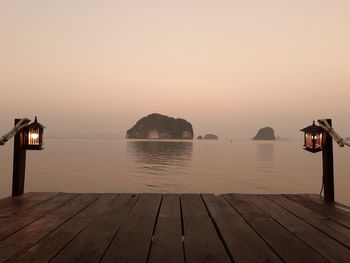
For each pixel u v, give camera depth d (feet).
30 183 98.99
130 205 15.87
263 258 8.75
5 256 8.70
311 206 15.84
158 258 8.74
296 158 258.98
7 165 162.40
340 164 194.59
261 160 231.30
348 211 14.84
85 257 8.70
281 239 10.46
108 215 13.75
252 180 109.81
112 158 241.96
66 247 9.52
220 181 107.45
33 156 262.26
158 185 98.32
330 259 8.66
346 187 90.07
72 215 13.67
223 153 340.18
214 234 11.07
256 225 12.25
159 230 11.48
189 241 10.27
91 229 11.54
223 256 8.93
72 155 281.54
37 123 18.37
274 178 114.83
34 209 14.78
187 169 153.38
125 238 10.47
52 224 12.17
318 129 17.70
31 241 10.07
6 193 75.97
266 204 16.37
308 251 9.30
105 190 86.99
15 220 12.75
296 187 93.20
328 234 11.02
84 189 88.22
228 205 16.08
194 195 18.83
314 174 129.59
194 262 8.48
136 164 184.14
